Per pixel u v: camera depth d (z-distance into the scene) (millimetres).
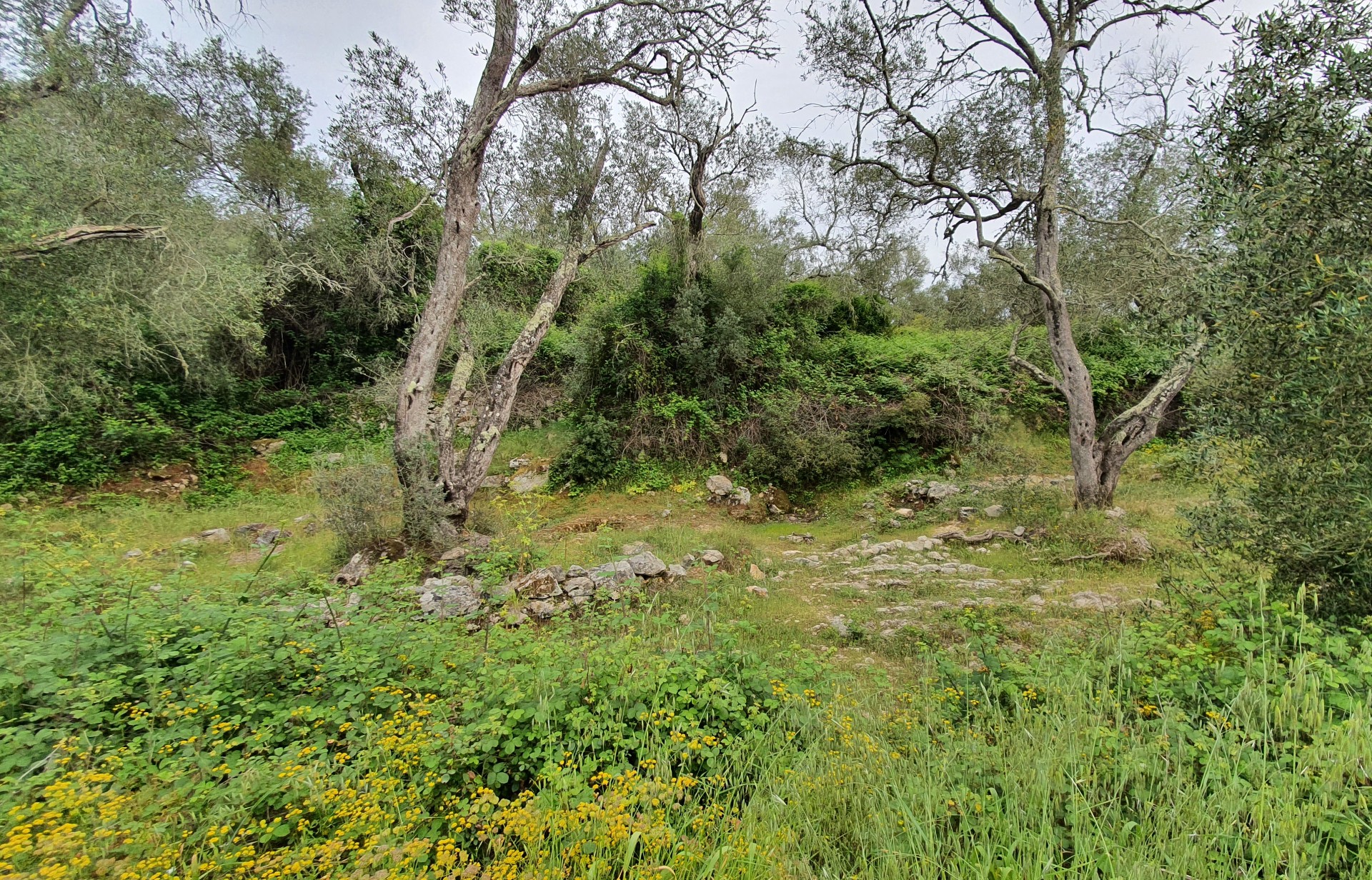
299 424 15641
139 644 3924
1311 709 2701
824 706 3623
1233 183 3801
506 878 2195
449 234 9141
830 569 8352
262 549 8781
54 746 2980
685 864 2277
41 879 2014
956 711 3619
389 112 11211
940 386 14141
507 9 8867
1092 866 2146
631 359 13945
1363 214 3258
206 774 2777
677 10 10219
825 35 10312
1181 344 4316
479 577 7172
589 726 3162
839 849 2549
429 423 10031
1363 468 3191
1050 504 10094
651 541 9273
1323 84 3523
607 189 13086
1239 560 4406
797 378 14250
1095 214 12953
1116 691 3287
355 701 3504
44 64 8578
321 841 2518
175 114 14367
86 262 9820
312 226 16984
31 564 5520
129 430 12086
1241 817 2391
